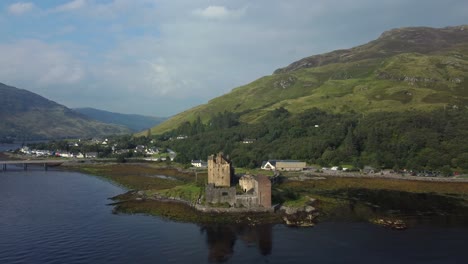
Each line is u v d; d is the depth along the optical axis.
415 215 136.88
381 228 121.25
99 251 102.94
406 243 107.56
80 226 126.19
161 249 104.38
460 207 149.12
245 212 140.38
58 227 125.19
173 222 130.00
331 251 101.94
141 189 192.50
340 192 180.88
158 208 148.50
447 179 199.88
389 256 98.31
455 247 104.19
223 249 104.19
